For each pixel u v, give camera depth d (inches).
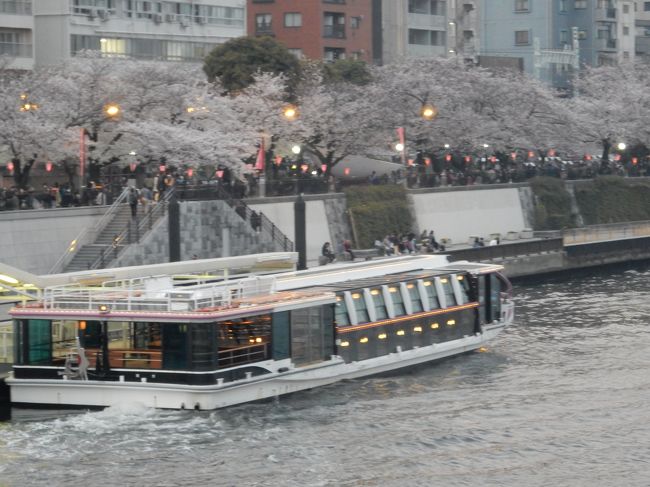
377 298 5255.9
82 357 4507.9
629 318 6688.0
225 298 4579.2
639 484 3892.7
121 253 6771.7
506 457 4133.9
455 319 5639.8
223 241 7337.6
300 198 7145.7
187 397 4458.7
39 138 7367.1
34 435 4266.7
